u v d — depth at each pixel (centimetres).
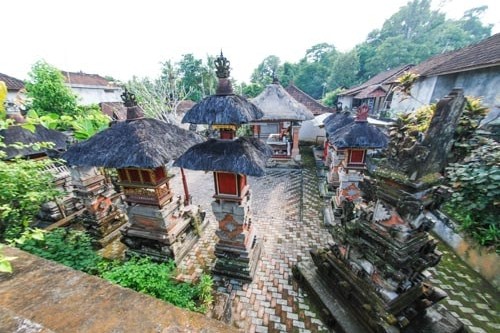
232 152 401
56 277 127
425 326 330
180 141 514
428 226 304
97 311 107
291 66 4256
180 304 353
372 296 344
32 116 327
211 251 595
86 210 636
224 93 405
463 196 453
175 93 1689
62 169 717
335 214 712
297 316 407
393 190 303
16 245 393
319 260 447
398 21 4431
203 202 918
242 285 477
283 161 1338
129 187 508
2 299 111
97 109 1292
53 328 98
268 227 710
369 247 350
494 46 887
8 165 400
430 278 465
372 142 598
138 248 565
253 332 380
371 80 2489
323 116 1386
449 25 3741
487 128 674
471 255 482
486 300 414
